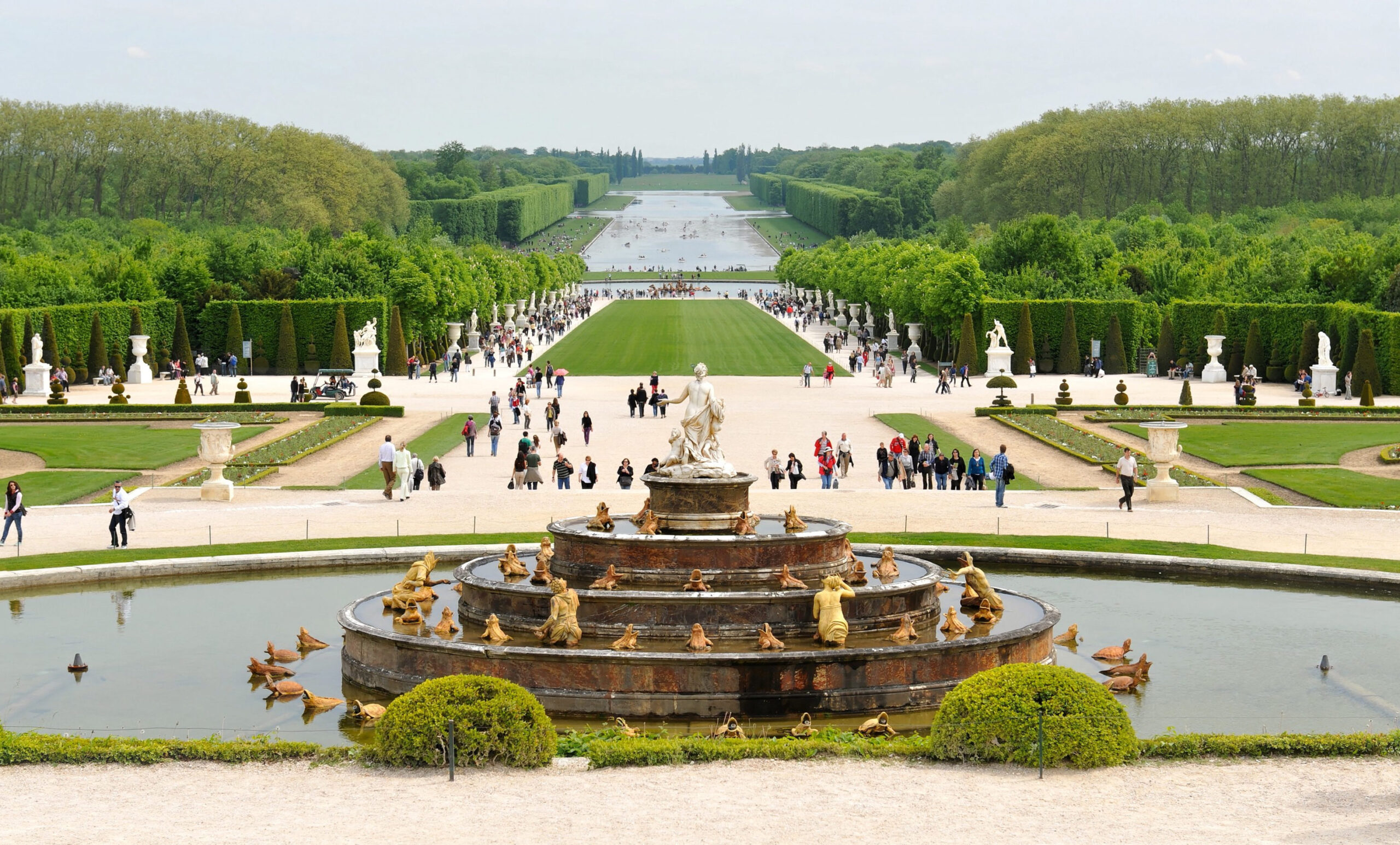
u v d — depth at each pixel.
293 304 131.38
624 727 26.66
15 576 38.38
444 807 19.98
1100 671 30.66
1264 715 27.25
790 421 85.31
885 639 30.67
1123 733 22.17
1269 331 121.38
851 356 130.25
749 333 168.62
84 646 32.84
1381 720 26.91
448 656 29.02
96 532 47.16
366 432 80.88
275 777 21.66
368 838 18.52
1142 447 73.00
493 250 192.38
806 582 32.62
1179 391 108.88
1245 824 18.91
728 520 34.03
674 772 21.84
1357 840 18.16
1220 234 195.12
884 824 19.02
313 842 18.33
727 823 19.11
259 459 67.44
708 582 32.12
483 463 68.69
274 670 30.59
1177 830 18.69
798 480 59.66
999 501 53.16
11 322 107.75
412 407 94.88
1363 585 38.50
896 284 149.00
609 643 30.19
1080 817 19.28
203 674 30.69
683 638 30.08
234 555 41.31
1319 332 106.94
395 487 58.94
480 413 90.69
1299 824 18.92
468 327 164.88
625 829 18.91
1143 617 35.78
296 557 41.31
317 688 30.05
